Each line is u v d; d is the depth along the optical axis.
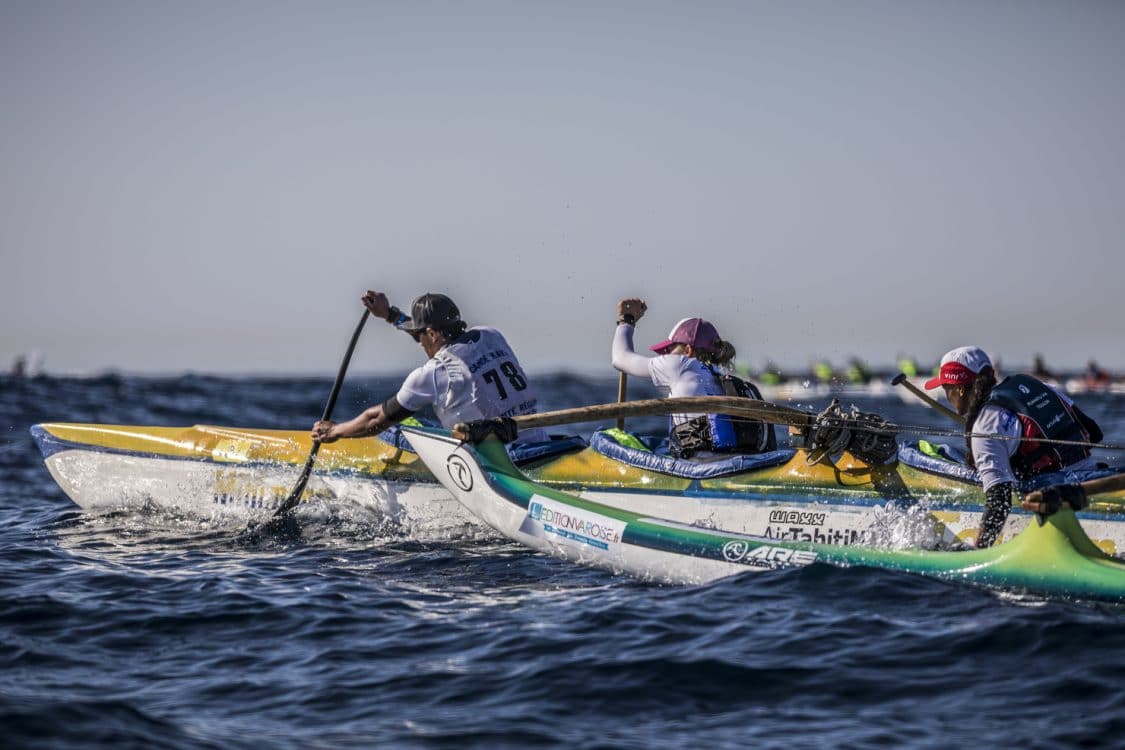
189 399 89.12
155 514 29.42
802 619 18.09
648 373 25.83
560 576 22.38
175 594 20.66
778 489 24.14
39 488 38.03
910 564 20.31
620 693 15.30
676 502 24.88
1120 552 22.00
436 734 13.95
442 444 24.98
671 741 13.72
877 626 17.64
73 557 24.22
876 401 90.00
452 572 22.78
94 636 18.06
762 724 14.25
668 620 18.34
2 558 23.98
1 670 16.17
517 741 13.72
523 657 16.77
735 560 21.11
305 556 24.50
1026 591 19.09
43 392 91.25
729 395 24.98
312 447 27.53
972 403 21.94
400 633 18.19
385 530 27.12
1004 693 14.99
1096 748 13.25
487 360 26.08
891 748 13.43
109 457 30.14
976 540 20.98
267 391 105.00
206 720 14.35
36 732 13.15
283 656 17.11
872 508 23.53
